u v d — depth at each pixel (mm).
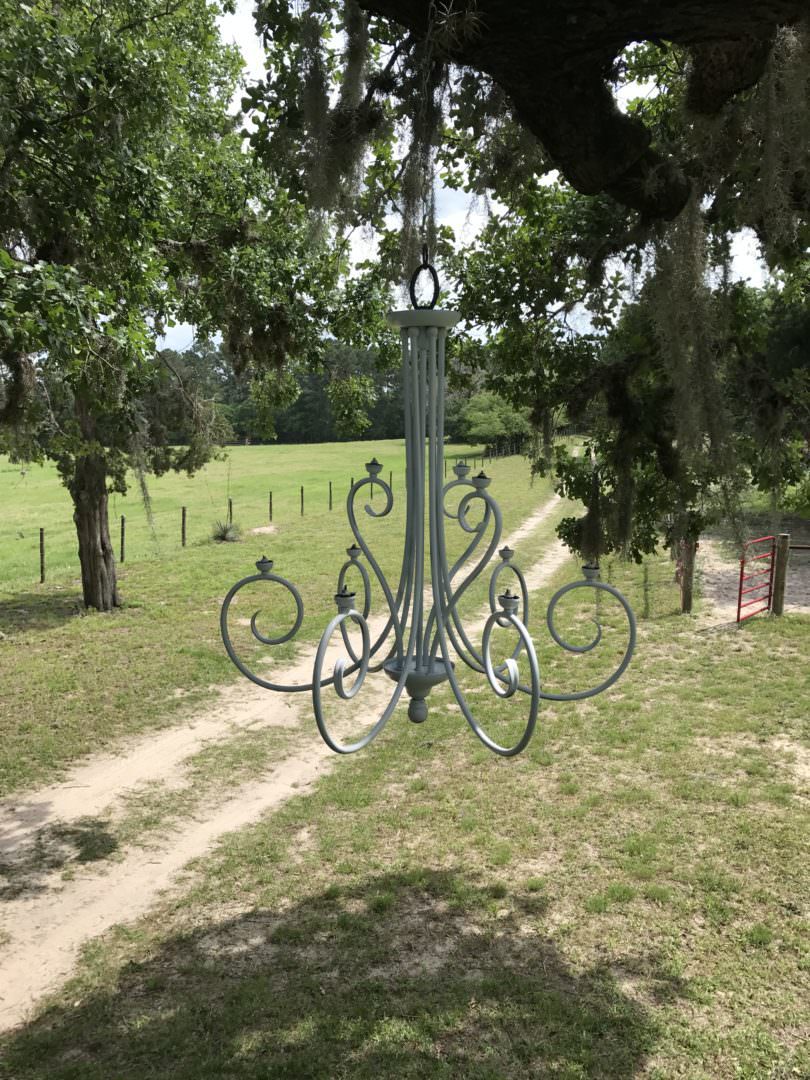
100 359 6508
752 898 5312
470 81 3357
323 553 20125
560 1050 4027
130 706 9727
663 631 11930
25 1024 4391
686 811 6578
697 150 3314
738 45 2824
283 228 8430
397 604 2752
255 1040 4164
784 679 9695
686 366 3207
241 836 6574
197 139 9203
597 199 5328
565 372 5652
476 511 25000
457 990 4516
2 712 9500
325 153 2996
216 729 9055
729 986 4480
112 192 6199
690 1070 3889
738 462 3668
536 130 2990
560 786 7164
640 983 4539
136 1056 4086
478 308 6160
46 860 6227
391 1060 3982
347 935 5102
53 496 38250
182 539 21859
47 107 5805
